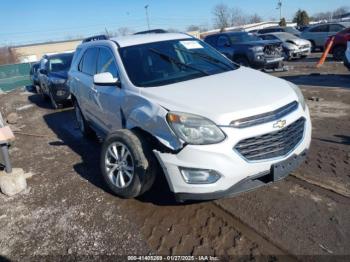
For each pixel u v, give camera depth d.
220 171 3.15
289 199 3.77
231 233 3.33
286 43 16.77
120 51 4.64
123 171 3.99
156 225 3.57
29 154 6.32
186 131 3.22
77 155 5.93
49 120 9.32
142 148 3.70
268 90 3.65
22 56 60.50
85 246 3.35
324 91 8.77
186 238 3.33
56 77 10.59
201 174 3.21
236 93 3.56
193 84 3.94
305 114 3.69
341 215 3.41
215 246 3.18
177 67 4.48
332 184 3.99
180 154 3.26
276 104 3.38
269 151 3.29
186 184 3.28
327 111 6.90
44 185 4.80
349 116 6.45
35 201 4.36
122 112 4.25
